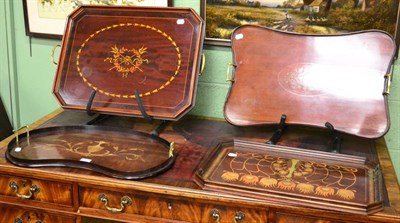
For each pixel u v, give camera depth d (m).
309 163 1.37
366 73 1.52
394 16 1.60
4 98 2.09
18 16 1.97
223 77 1.82
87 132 1.57
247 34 1.64
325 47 1.57
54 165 1.34
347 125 1.50
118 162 1.35
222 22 1.75
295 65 1.58
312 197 1.17
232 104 1.61
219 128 1.69
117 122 1.70
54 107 2.07
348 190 1.21
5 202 1.40
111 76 1.63
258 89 1.60
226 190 1.22
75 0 1.88
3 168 1.36
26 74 2.04
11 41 2.00
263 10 1.70
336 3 1.63
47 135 1.54
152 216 1.30
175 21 1.62
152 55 1.62
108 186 1.29
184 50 1.59
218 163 1.36
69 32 1.69
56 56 1.98
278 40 1.61
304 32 1.68
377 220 1.13
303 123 1.54
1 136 2.04
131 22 1.65
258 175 1.28
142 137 1.54
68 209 1.36
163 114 1.54
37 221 1.40
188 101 1.54
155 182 1.27
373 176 1.30
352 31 1.64
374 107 1.49
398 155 1.75
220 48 1.79
